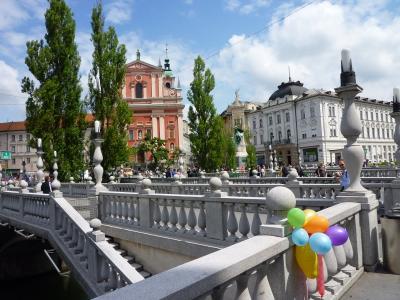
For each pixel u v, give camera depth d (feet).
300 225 10.94
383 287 14.37
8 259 58.54
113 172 94.94
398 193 30.66
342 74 16.99
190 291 6.96
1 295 55.11
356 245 16.05
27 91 83.15
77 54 87.92
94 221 23.09
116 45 94.38
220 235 21.94
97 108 91.56
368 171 71.82
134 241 28.55
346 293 13.89
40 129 82.02
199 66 116.57
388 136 245.86
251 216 25.27
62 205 30.86
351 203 16.38
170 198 25.55
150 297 6.46
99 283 22.16
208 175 97.19
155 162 152.25
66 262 27.61
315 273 11.37
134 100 210.59
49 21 85.40
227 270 7.97
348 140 17.43
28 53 84.48
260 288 9.76
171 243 25.00
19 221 39.29
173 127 212.84
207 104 115.75
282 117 230.68
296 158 217.97
